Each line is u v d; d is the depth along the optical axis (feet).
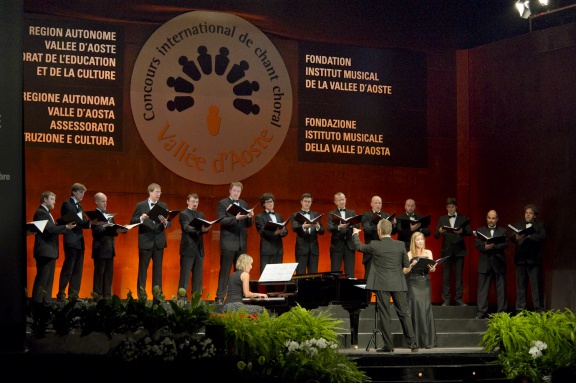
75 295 25.89
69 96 41.29
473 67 46.70
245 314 28.45
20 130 23.06
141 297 25.73
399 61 46.39
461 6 46.65
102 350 24.63
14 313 23.03
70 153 41.19
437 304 44.06
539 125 42.83
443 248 41.50
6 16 23.03
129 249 41.75
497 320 33.71
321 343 28.30
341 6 45.50
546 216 41.98
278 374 27.66
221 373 24.58
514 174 44.06
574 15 43.45
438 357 32.19
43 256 34.45
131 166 42.09
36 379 23.03
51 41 41.11
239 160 43.70
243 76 43.91
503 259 39.52
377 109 46.03
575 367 31.55
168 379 23.86
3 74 23.00
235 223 38.75
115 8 42.06
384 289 32.76
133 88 42.19
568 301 40.42
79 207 37.14
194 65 43.19
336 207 45.11
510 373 31.73
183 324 25.18
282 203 44.29
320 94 45.16
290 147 44.60
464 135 46.98
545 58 42.80
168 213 36.65
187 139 42.96
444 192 46.78
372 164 45.83
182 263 38.19
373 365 31.32
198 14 43.32
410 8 46.34
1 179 22.97
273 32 44.45
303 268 39.73
